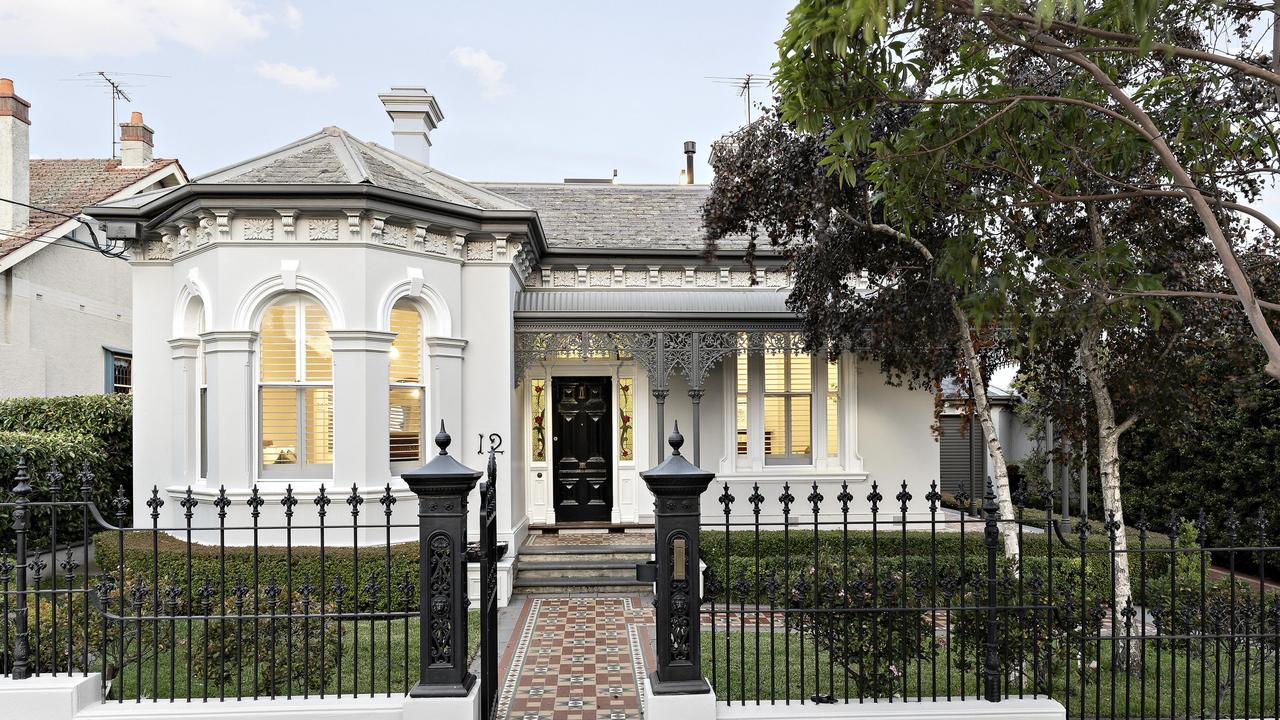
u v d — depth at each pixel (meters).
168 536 10.16
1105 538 11.77
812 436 13.16
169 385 10.85
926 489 13.12
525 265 12.37
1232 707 5.05
